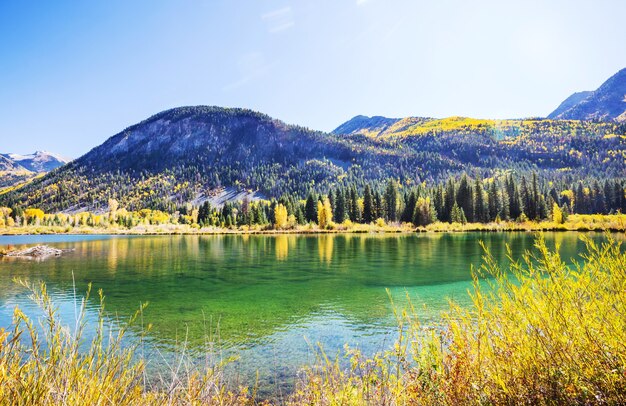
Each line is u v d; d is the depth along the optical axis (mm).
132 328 12242
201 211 137375
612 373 2193
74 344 2307
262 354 9766
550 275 2621
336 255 35375
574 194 120062
